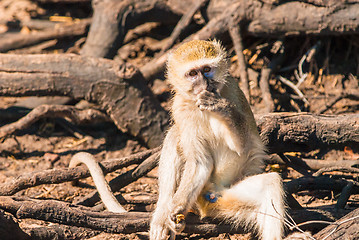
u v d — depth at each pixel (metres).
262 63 13.63
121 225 7.20
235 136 7.08
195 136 7.34
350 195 8.55
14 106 12.95
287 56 13.62
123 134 12.47
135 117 11.60
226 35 12.76
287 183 8.18
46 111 11.23
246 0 12.27
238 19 12.40
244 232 7.22
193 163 7.30
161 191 7.53
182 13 13.95
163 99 13.45
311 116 8.88
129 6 13.77
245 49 13.93
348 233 6.03
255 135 7.79
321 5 11.59
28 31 16.52
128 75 11.31
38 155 11.30
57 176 8.45
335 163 9.26
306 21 11.84
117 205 7.70
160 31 15.79
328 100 12.41
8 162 10.91
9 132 11.19
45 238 7.12
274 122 8.78
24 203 7.20
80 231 7.34
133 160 8.96
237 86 7.59
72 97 11.51
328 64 13.30
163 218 7.11
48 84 11.20
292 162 9.41
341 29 11.62
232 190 7.01
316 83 13.03
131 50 15.48
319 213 7.27
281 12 12.04
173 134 7.79
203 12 13.38
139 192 9.39
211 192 7.18
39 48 16.08
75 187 9.75
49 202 7.21
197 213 7.41
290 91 12.89
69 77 11.23
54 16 17.30
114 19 13.65
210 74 7.03
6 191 8.35
